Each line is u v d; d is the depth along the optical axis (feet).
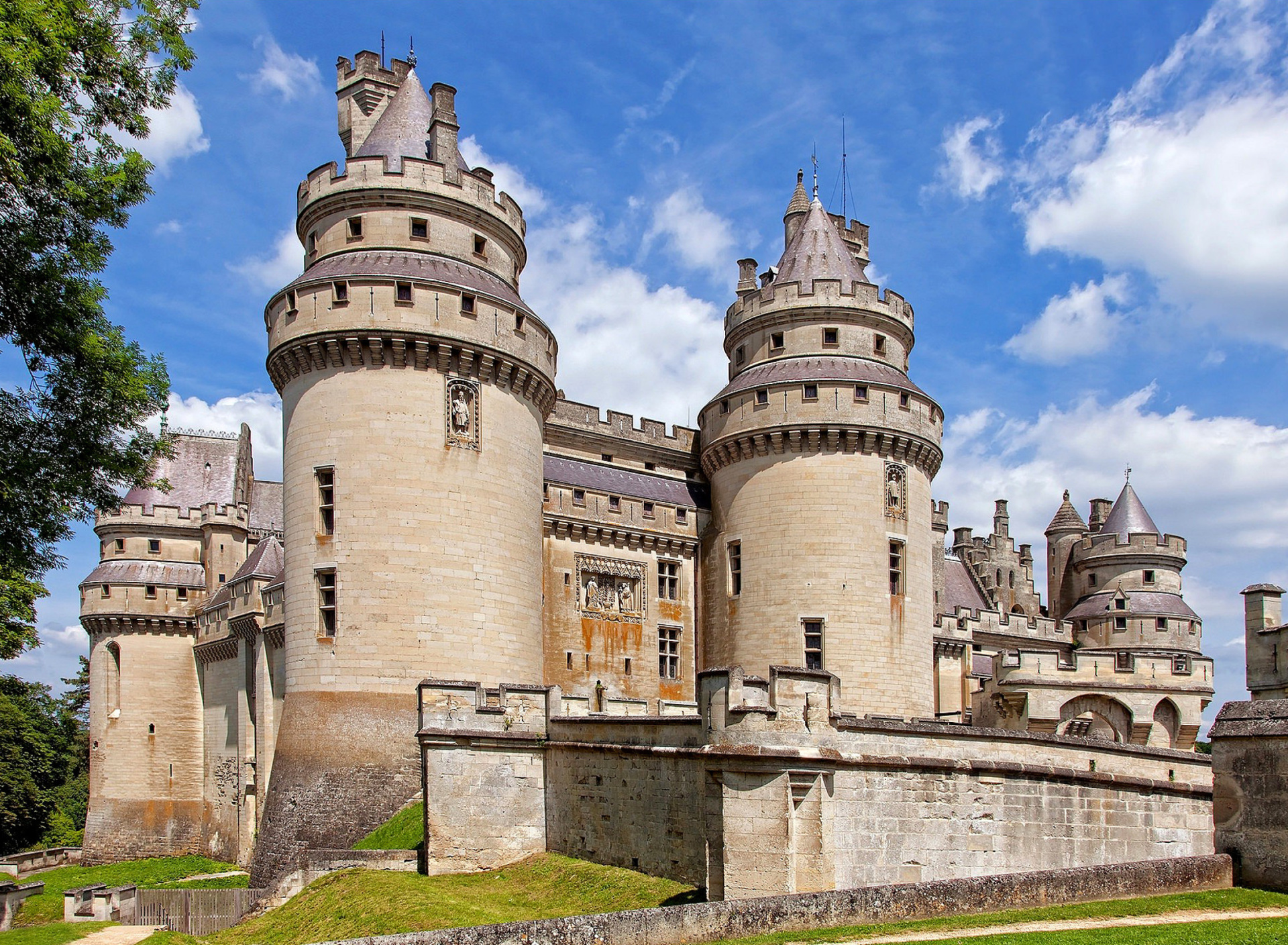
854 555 153.07
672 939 55.98
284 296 129.59
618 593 161.68
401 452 124.47
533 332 136.98
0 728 244.01
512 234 143.64
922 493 162.40
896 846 78.69
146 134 81.71
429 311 126.72
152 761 197.57
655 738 86.63
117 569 203.10
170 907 111.96
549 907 85.56
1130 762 92.48
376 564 122.21
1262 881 70.28
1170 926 58.44
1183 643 222.48
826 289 162.40
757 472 160.45
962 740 83.46
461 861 98.58
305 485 126.52
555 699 105.81
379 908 89.15
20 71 70.28
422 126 147.23
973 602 228.84
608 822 92.17
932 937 56.39
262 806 159.84
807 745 75.56
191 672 202.18
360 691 119.65
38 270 75.97
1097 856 87.97
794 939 56.49
